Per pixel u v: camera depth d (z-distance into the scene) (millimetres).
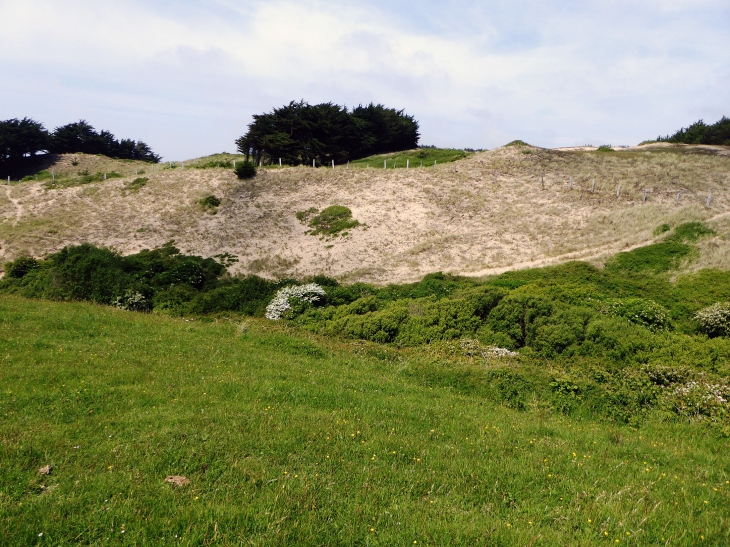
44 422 7703
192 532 5086
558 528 5664
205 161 71438
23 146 77750
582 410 11070
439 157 66625
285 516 5387
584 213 37375
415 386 12078
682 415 10766
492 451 7871
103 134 92375
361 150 73812
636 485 6879
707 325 18484
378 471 6770
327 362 13938
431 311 18375
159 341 14375
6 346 11961
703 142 61219
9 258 36625
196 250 37469
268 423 8211
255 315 21656
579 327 16094
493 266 29859
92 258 24391
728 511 6207
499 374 12516
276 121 62969
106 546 4836
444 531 5328
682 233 28062
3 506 5316
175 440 7266
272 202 45750
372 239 37500
